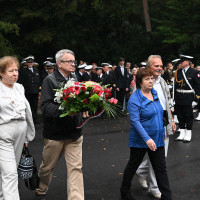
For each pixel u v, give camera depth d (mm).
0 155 3809
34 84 11062
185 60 8055
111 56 26281
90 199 4594
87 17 23625
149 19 27359
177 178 5504
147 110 4203
